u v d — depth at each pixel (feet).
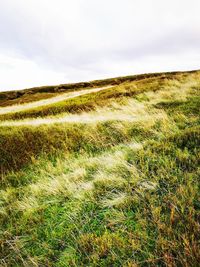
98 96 66.18
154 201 11.21
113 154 18.95
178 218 9.58
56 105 63.82
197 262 7.38
